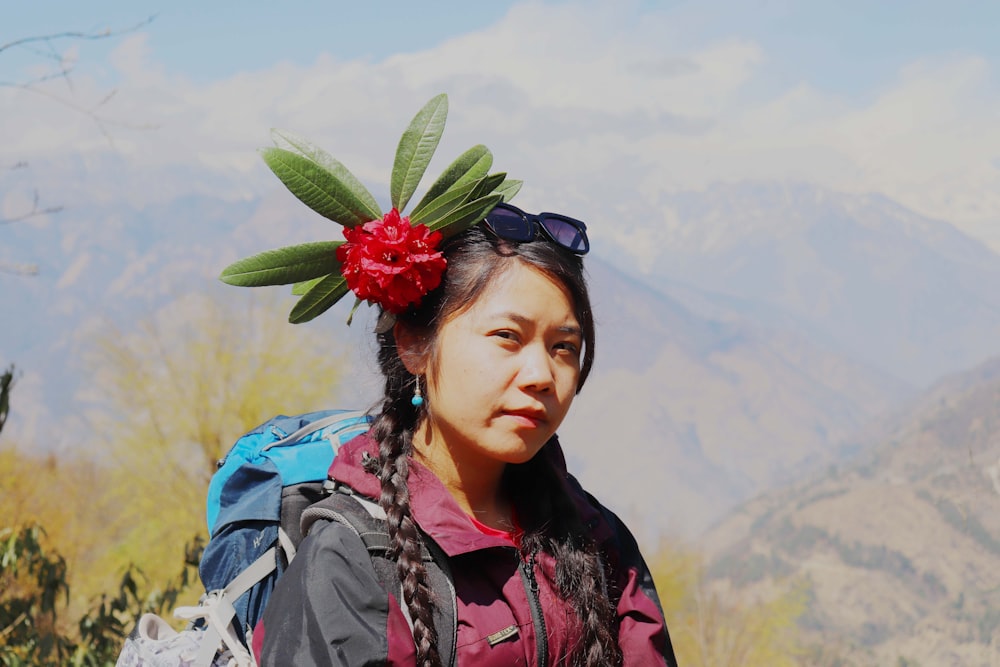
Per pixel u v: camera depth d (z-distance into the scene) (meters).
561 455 1.49
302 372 17.95
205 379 18.12
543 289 1.26
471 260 1.28
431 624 1.19
